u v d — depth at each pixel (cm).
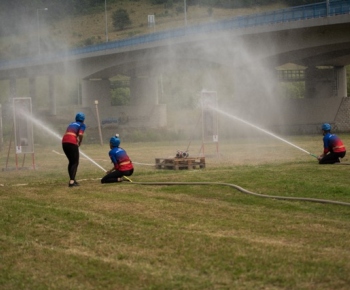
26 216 1277
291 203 1362
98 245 1030
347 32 5075
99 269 897
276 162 2370
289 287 799
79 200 1467
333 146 2109
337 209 1288
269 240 1023
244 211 1283
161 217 1232
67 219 1233
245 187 1591
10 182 1966
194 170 2138
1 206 1405
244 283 817
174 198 1462
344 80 7119
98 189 1658
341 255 923
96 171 2284
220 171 2022
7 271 911
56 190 1666
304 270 856
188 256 941
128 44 7075
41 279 868
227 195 1484
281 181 1675
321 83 7119
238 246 984
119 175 1791
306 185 1591
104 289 817
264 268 870
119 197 1496
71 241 1067
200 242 1015
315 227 1114
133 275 861
